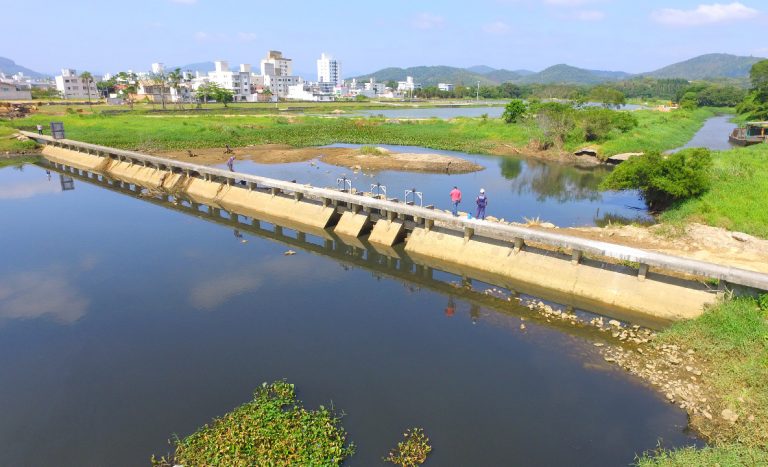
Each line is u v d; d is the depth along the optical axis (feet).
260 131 295.48
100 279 88.28
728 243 88.07
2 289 84.07
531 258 85.46
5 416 51.70
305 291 83.35
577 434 47.88
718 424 47.75
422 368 59.62
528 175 185.88
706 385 53.36
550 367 59.57
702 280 73.51
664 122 310.45
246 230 119.55
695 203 110.11
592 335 67.10
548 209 132.26
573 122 239.50
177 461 44.50
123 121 314.14
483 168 198.49
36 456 46.06
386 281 88.17
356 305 77.92
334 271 92.99
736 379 52.49
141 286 85.25
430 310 76.02
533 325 70.59
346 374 58.39
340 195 112.88
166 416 51.31
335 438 47.06
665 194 120.47
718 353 57.26
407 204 104.53
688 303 68.49
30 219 127.13
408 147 260.42
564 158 224.12
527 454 45.34
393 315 74.38
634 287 73.97
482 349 64.03
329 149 245.45
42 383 57.67
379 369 59.52
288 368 59.77
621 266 79.00
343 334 68.33
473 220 92.07
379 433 48.14
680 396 52.49
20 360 62.49
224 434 47.34
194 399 54.13
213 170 147.64
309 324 71.41
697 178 114.32
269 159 214.28
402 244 105.40
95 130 273.75
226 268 93.86
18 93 499.10
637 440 46.88
